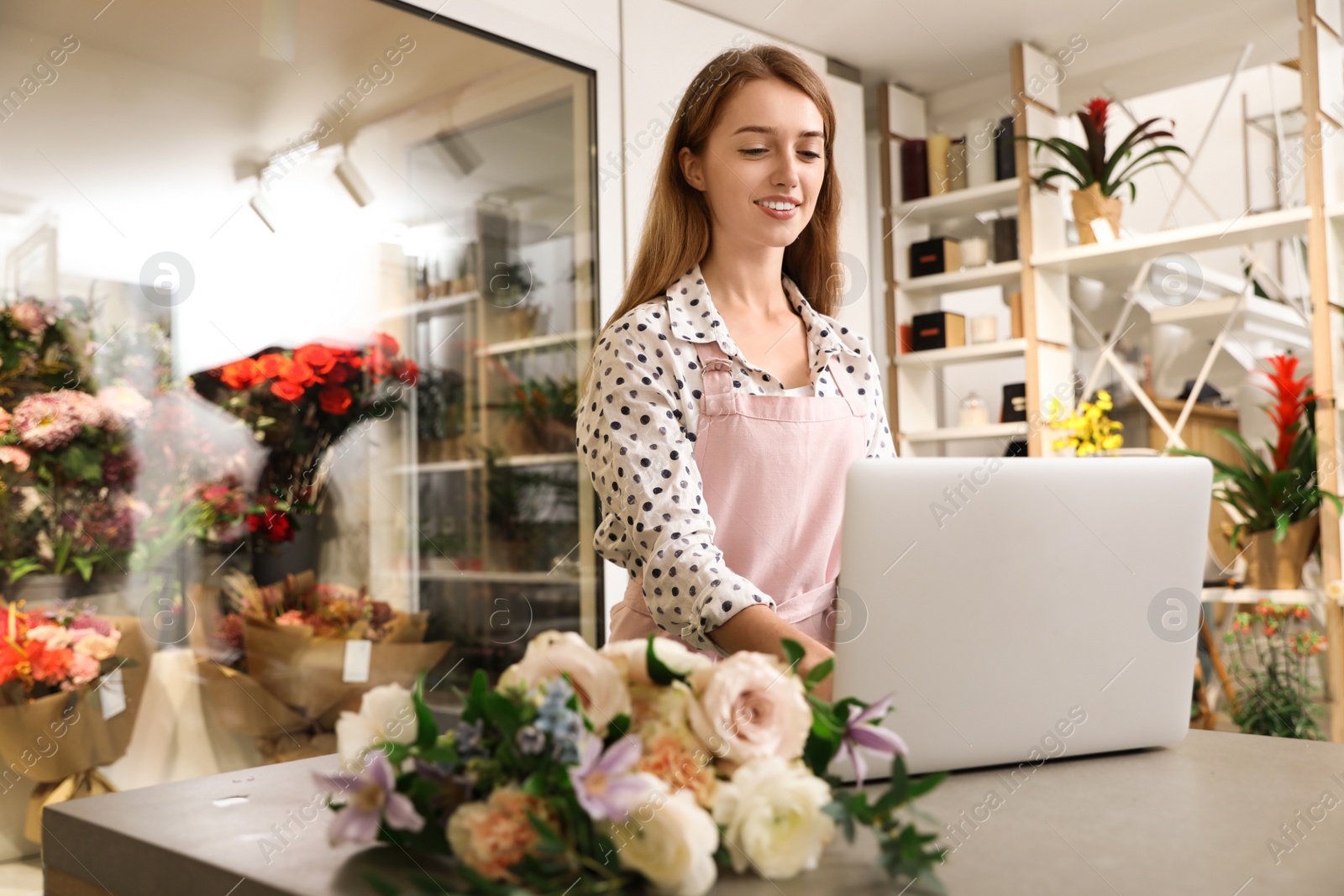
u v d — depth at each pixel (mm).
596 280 3012
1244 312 3492
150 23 2273
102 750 2074
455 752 552
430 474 2615
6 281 2045
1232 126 4531
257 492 2309
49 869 688
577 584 2906
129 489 2141
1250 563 3189
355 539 2455
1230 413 3875
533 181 2891
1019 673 818
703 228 1262
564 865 511
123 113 2227
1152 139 3641
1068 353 3801
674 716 572
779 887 540
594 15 3018
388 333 2574
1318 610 3082
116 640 2100
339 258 2514
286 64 2459
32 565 2018
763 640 871
